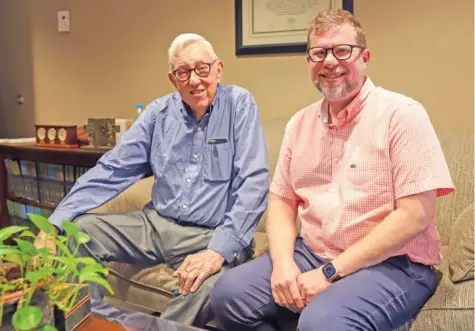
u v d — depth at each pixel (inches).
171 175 79.1
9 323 41.8
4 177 122.3
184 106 79.7
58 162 109.3
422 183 56.5
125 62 119.1
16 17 134.2
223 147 76.7
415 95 88.0
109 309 54.5
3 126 141.9
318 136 64.5
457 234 60.7
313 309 54.6
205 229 76.5
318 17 62.6
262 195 73.0
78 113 128.3
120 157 81.1
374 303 55.3
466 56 82.8
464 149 75.4
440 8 83.7
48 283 43.0
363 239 58.6
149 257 78.3
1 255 43.1
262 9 99.3
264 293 62.4
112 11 119.0
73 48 126.3
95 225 76.9
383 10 88.4
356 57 60.4
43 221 43.2
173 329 50.0
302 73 97.1
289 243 65.9
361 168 59.9
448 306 53.4
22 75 136.0
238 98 77.8
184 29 109.7
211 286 65.7
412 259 59.5
